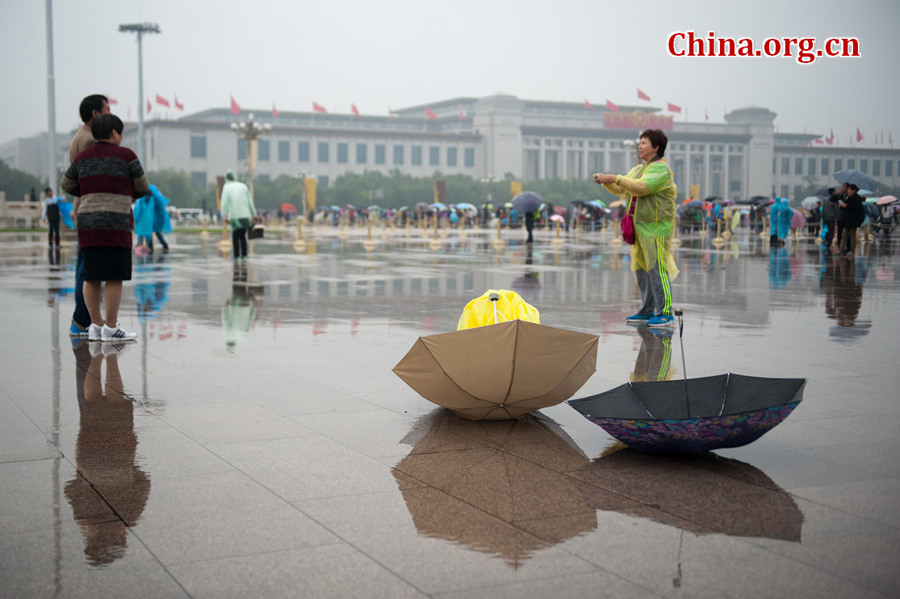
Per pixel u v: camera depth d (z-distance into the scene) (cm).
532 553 302
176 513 343
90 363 683
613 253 2467
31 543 312
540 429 481
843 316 993
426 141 15750
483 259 2156
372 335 838
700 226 4534
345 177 13712
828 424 488
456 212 7138
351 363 686
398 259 2152
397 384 605
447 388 471
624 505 352
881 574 285
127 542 313
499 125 16050
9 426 483
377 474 395
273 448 439
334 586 276
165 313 1009
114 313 793
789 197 15850
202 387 592
